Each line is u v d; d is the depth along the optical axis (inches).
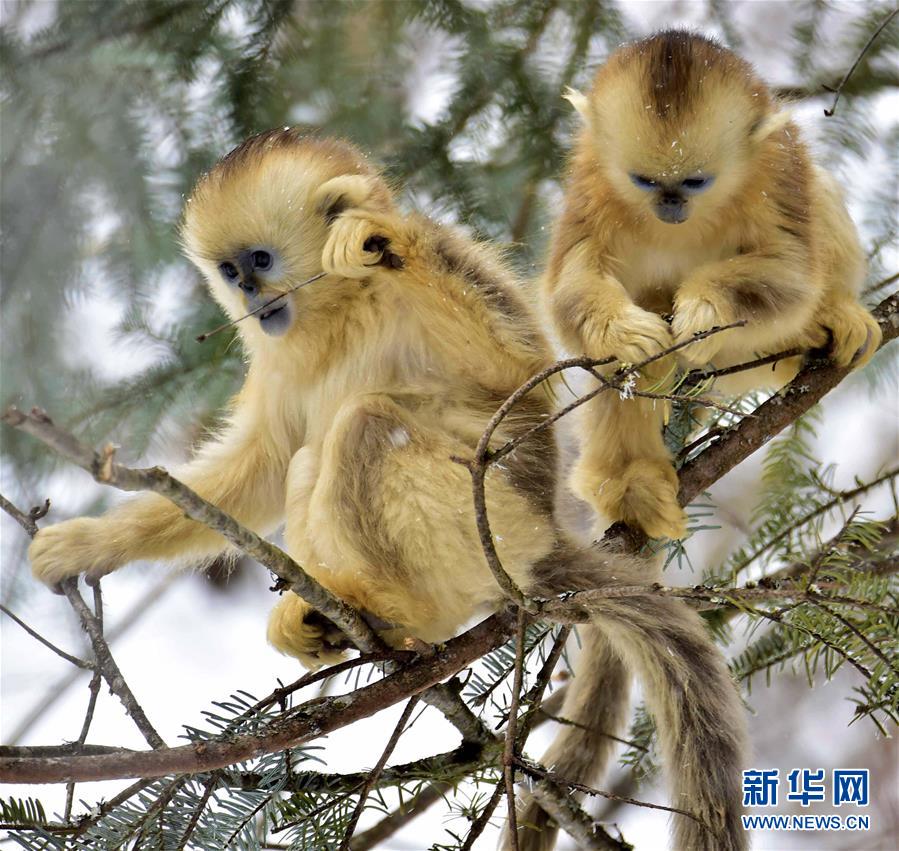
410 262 330.6
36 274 413.1
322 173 348.8
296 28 448.5
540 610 253.4
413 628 317.7
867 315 360.8
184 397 427.8
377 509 317.4
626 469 341.7
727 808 316.5
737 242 361.1
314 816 274.1
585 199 367.6
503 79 449.4
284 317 343.9
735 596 239.6
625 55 368.5
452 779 285.4
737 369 333.1
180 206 426.9
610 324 331.9
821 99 450.0
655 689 328.8
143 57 439.8
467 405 336.5
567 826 293.9
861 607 239.0
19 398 413.7
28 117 422.0
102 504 432.5
